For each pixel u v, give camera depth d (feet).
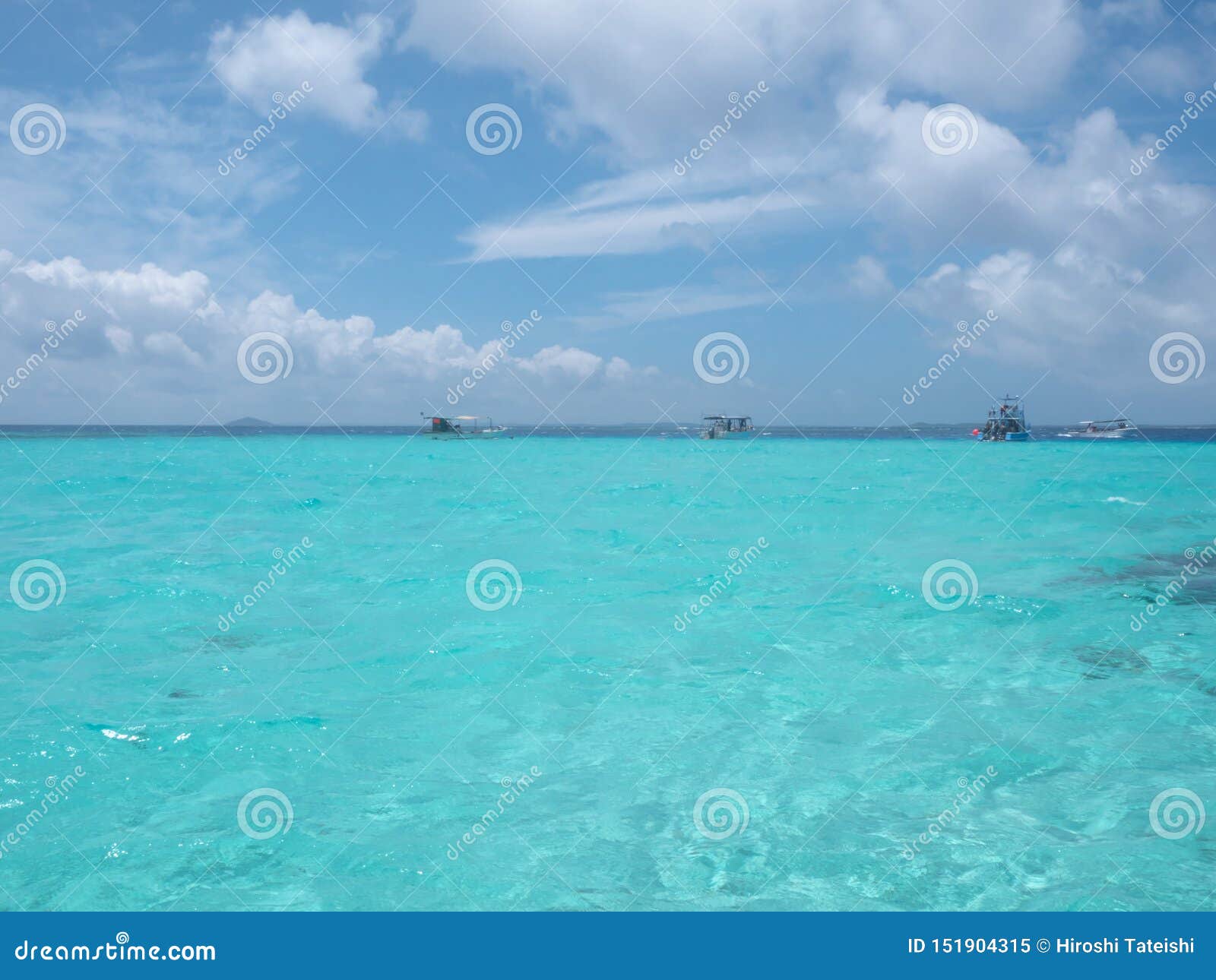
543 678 28.58
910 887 16.49
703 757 22.20
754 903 16.03
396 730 24.07
